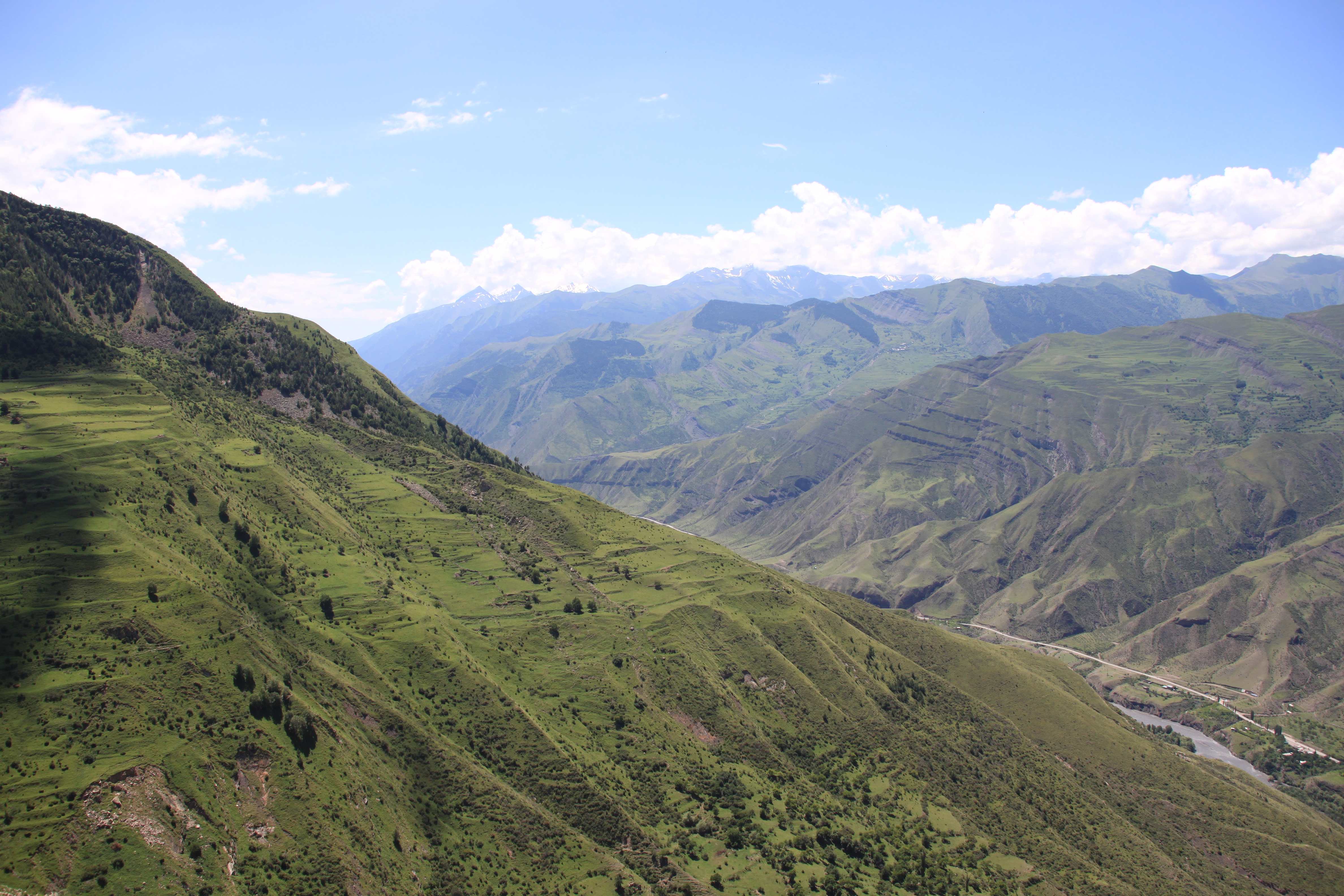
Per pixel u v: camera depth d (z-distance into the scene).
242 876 116.19
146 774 117.94
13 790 111.00
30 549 145.38
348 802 134.75
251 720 135.25
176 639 140.62
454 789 155.50
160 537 163.62
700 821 174.00
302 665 157.25
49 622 134.38
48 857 105.38
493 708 177.00
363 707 158.62
